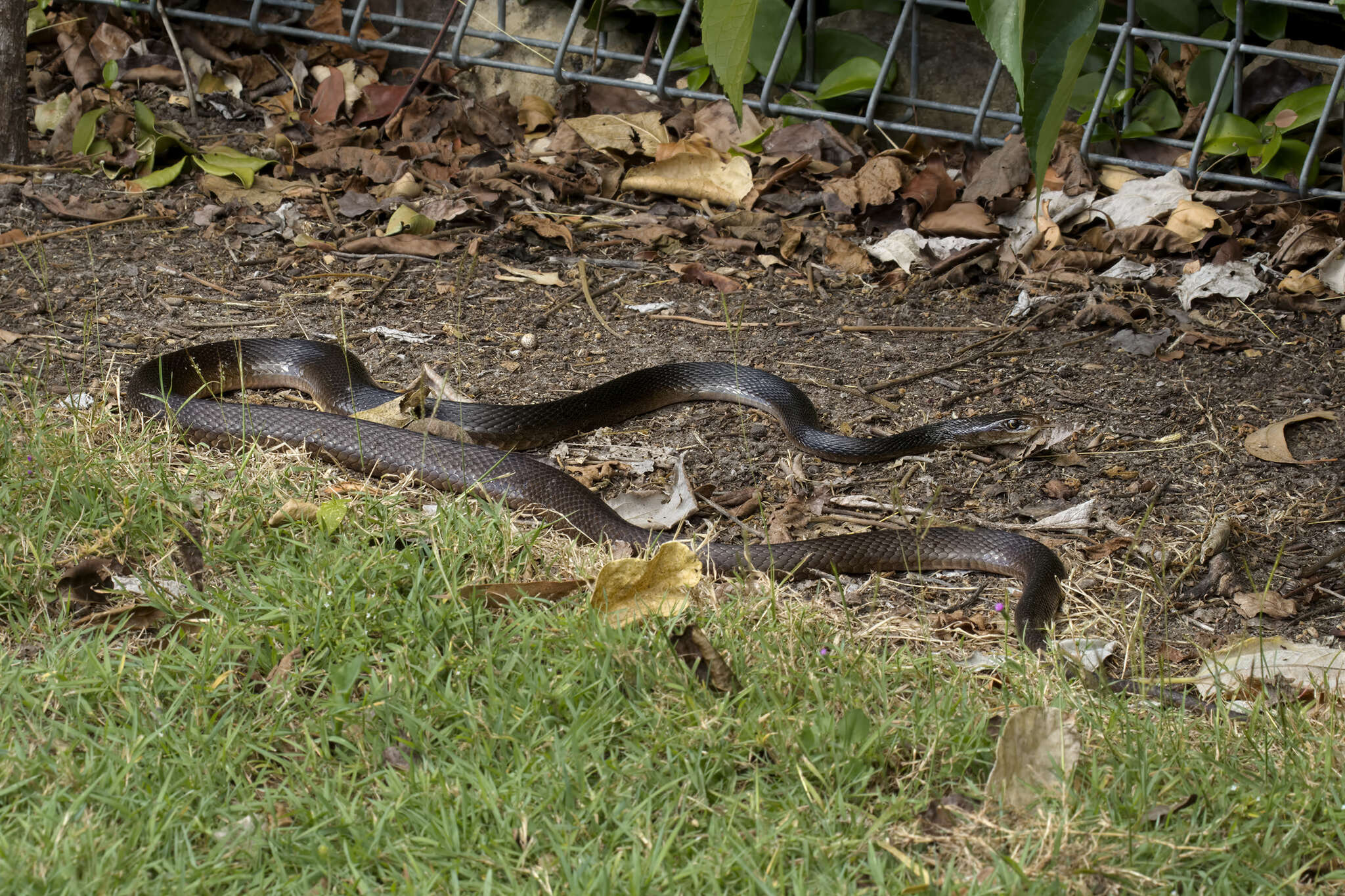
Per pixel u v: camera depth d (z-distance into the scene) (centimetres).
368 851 267
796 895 251
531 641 347
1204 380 604
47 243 704
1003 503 496
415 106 866
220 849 266
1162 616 420
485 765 299
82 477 419
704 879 262
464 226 760
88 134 809
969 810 295
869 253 733
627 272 720
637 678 333
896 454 529
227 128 866
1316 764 315
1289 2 753
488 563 404
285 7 926
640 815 281
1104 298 684
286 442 489
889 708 333
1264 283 695
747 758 308
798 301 695
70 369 552
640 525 463
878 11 889
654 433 553
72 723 311
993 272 729
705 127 842
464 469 473
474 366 602
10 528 393
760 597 396
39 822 268
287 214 752
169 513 412
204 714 314
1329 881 277
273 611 353
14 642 354
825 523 477
